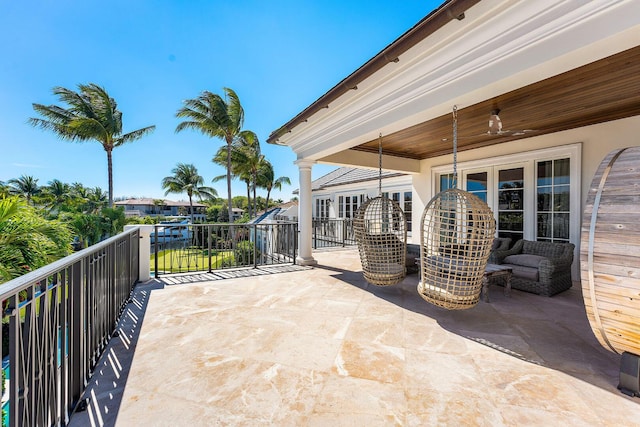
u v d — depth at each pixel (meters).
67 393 1.85
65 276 1.81
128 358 2.47
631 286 1.86
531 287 4.33
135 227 4.60
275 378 2.19
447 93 3.12
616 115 4.41
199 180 32.22
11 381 1.27
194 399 1.96
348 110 4.52
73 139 16.72
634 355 1.98
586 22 2.10
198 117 15.25
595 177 2.12
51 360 1.65
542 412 1.82
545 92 3.53
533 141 5.58
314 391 2.04
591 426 1.70
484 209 3.07
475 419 1.77
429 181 7.71
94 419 1.78
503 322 3.24
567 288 4.54
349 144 5.07
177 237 6.93
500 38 2.54
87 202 26.75
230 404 1.91
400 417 1.79
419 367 2.33
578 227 4.98
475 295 3.12
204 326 3.13
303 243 6.57
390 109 3.88
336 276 5.46
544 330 3.03
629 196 1.92
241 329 3.05
